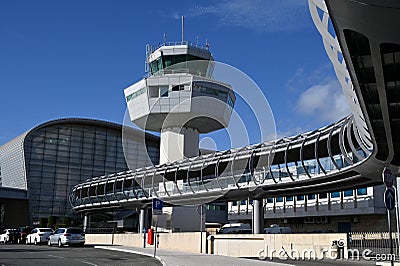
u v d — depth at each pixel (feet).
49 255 81.20
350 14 37.91
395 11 36.17
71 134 278.67
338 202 169.37
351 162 90.84
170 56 157.79
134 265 62.39
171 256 80.64
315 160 110.52
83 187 203.10
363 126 69.26
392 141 71.05
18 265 60.23
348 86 57.88
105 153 285.43
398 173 90.07
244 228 154.40
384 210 157.17
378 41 41.55
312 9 45.96
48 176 267.18
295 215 186.60
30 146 266.57
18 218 267.80
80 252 91.91
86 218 223.30
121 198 172.45
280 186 123.44
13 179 274.98
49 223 242.37
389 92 54.34
